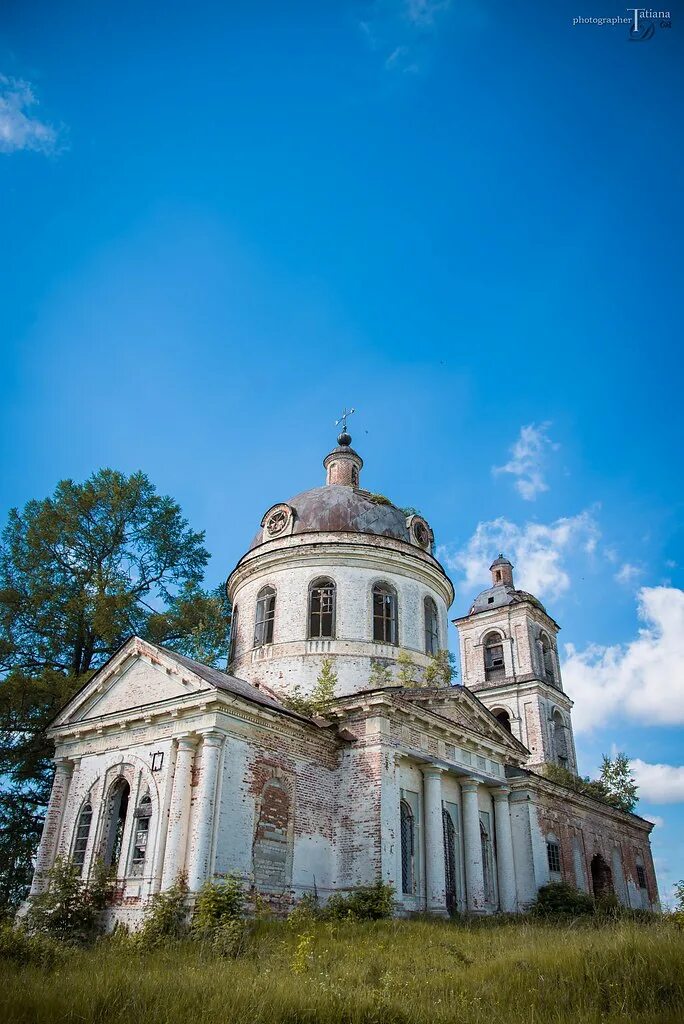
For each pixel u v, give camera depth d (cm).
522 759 2906
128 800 2141
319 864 2134
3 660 2814
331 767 2281
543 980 1145
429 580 2980
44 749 2661
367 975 1230
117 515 3192
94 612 2822
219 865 1858
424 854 2330
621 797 4134
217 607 3219
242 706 2023
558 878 2986
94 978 1085
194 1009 945
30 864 2706
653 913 2777
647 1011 1009
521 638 4369
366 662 2661
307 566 2830
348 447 3503
